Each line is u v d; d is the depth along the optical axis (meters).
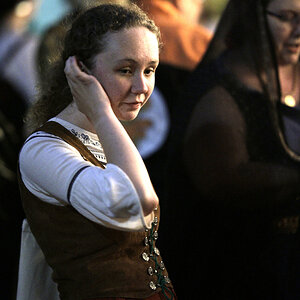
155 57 5.52
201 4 11.55
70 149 5.44
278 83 8.91
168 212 9.39
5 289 11.20
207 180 8.91
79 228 5.39
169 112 10.52
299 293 8.88
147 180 5.12
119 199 4.91
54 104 6.11
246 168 8.74
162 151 10.47
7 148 11.08
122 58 5.38
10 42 11.68
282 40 8.86
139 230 5.14
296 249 8.92
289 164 8.84
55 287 6.20
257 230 8.90
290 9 8.72
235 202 8.84
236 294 9.02
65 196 5.13
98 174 5.02
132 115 5.61
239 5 8.93
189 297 9.23
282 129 8.84
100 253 5.39
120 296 5.33
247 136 8.80
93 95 5.41
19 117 11.28
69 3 11.35
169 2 11.00
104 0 6.90
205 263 9.12
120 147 5.19
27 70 11.53
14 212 11.19
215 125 8.82
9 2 11.60
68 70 5.53
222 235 8.99
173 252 9.35
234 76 8.86
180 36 10.71
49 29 10.83
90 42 5.45
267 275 8.91
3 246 11.15
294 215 8.92
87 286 5.35
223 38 9.05
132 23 5.43
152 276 5.62
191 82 9.20
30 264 6.18
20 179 5.69
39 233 5.55
